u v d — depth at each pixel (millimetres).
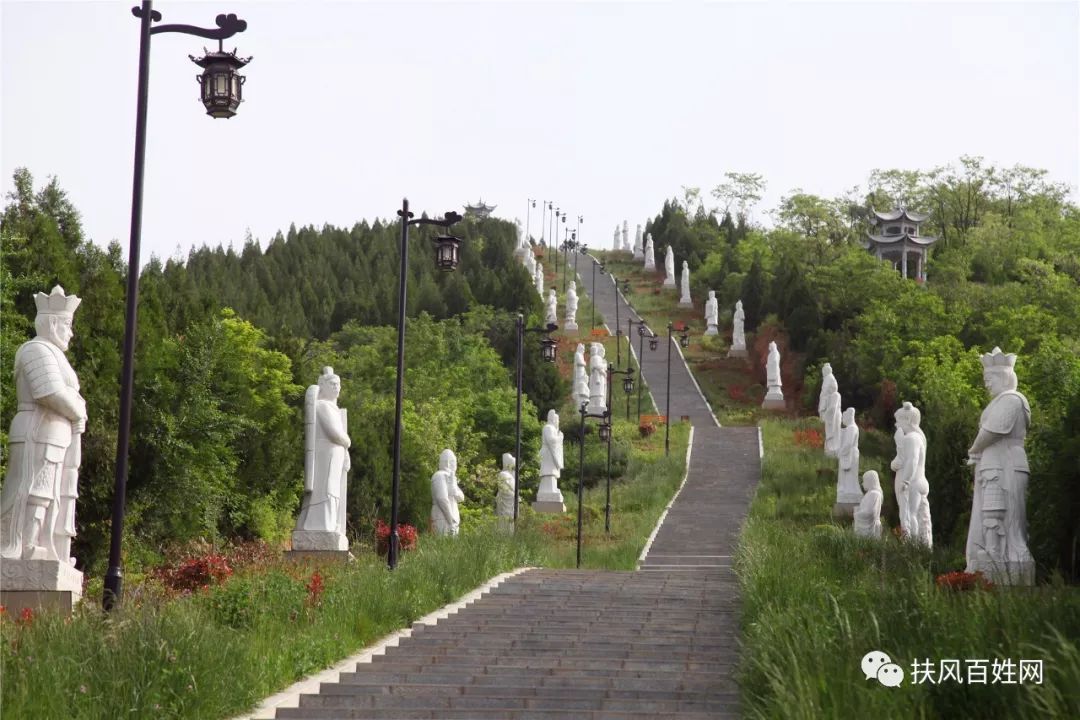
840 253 103875
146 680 14766
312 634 19531
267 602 20578
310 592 21641
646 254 127250
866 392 71188
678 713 15602
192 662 15484
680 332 96812
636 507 52812
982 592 15789
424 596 23688
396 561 27109
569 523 49500
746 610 21109
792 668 13594
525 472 58969
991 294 75250
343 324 89500
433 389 57969
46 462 18859
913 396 62531
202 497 31250
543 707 16312
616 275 125688
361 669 18641
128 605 17000
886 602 15664
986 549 22469
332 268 107500
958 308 73000
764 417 73750
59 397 18859
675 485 57094
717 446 65562
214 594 20422
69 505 19359
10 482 18828
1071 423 24766
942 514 35094
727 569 35125
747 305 97938
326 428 27844
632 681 17344
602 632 21406
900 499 31656
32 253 29562
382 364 64188
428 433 49875
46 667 14320
